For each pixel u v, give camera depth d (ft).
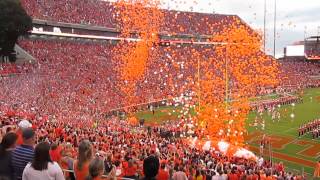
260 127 168.66
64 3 265.95
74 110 154.10
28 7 241.35
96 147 63.46
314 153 129.18
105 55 242.17
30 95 149.69
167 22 319.47
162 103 208.74
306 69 357.82
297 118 191.72
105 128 106.11
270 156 115.24
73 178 33.27
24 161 25.26
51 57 215.10
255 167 78.74
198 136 113.29
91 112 164.25
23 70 183.52
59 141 59.98
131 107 194.49
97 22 269.64
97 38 266.57
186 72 242.17
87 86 195.62
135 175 39.91
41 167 22.80
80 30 259.39
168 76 230.68
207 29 333.62
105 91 197.36
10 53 197.77
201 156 81.82
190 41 310.65
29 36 231.71
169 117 181.06
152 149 69.15
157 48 265.95
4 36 189.88
